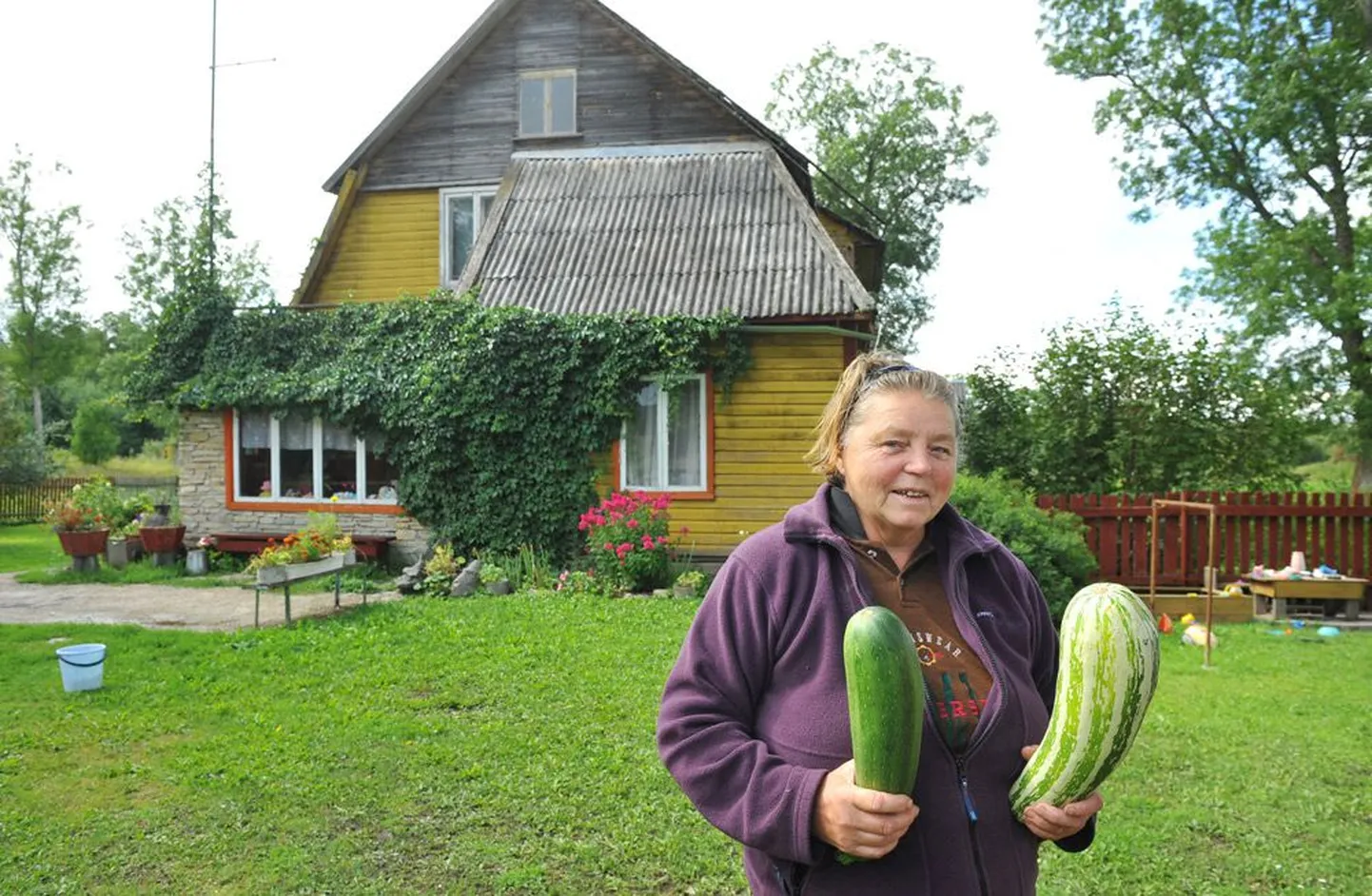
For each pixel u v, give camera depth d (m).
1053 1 22.97
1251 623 10.15
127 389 14.57
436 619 9.62
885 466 1.90
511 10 17.20
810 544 2.00
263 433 14.26
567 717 6.21
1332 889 3.97
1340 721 6.23
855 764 1.61
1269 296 19.89
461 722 6.16
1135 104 22.41
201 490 14.38
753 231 13.83
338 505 13.78
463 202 17.66
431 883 4.05
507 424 12.79
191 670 7.60
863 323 12.92
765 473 12.52
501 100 17.28
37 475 29.84
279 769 5.31
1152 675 1.77
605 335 12.50
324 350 14.01
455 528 13.11
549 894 3.95
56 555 18.64
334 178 17.83
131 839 4.49
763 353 12.55
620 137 16.77
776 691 1.92
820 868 1.78
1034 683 2.10
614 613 9.96
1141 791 5.00
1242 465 13.76
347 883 4.06
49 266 42.34
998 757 1.86
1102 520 11.12
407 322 13.64
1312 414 19.95
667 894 3.96
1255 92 20.00
